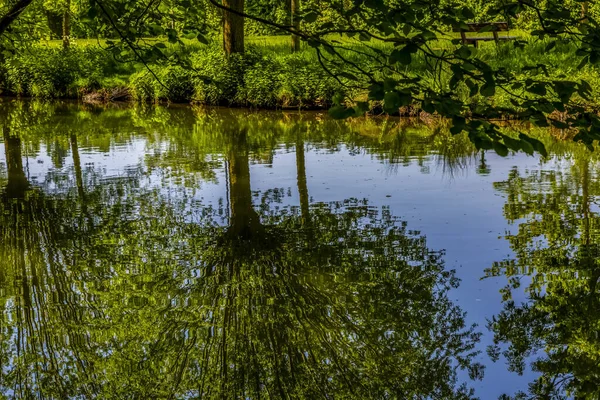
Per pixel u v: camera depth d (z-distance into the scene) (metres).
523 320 5.91
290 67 20.58
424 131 15.33
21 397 4.88
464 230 8.13
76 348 5.55
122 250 7.73
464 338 5.67
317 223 8.57
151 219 8.91
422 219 8.59
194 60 22.31
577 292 6.41
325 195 9.85
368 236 8.02
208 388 4.97
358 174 11.07
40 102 23.20
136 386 5.00
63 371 5.22
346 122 17.00
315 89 19.12
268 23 3.93
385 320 5.96
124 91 23.30
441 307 6.16
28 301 6.40
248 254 7.54
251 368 5.21
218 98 20.89
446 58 3.62
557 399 4.75
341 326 5.86
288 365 5.27
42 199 9.98
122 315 6.11
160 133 16.02
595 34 3.63
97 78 24.23
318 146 13.77
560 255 7.26
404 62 3.43
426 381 5.02
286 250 7.65
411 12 3.66
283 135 15.34
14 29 7.96
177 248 7.78
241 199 9.77
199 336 5.71
